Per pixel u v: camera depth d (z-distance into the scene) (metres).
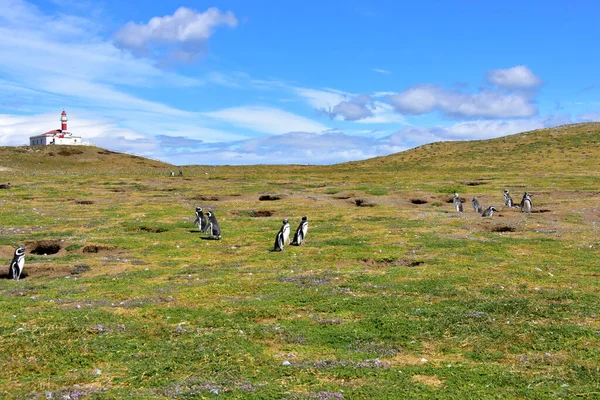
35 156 114.88
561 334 13.66
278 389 10.61
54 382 10.91
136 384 10.85
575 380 10.98
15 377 11.16
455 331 14.14
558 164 83.25
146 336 13.67
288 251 25.91
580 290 17.55
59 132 158.62
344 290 18.20
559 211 38.25
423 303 16.55
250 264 23.27
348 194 51.25
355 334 13.98
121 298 17.53
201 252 26.27
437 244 26.33
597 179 60.56
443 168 88.69
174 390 10.48
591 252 24.16
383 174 79.19
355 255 24.19
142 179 70.38
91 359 12.16
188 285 19.22
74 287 19.09
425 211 39.62
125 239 29.09
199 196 50.72
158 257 25.20
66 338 13.23
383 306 16.23
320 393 10.35
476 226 32.53
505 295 17.14
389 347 13.18
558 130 120.19
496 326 14.42
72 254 26.39
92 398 10.14
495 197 48.91
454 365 11.98
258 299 17.14
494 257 23.36
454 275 19.94
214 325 14.70
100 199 47.91
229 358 12.24
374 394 10.38
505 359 12.38
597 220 34.78
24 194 50.94
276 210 41.47
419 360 12.40
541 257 23.25
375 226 32.47
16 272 21.34
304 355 12.65
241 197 50.62
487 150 108.25
